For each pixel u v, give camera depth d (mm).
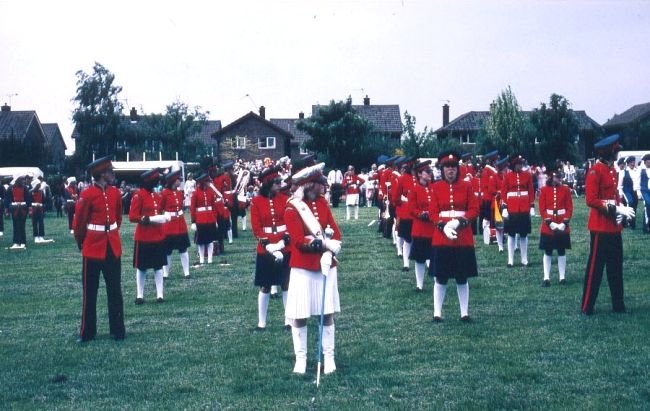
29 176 27891
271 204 11312
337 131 58969
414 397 7906
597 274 11445
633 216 11453
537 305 12359
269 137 81188
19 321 12719
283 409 7695
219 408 7793
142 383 8758
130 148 76938
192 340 10836
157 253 14078
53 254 23375
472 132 86875
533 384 8203
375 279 15672
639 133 71625
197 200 18719
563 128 62000
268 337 10859
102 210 11062
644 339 9859
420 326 11102
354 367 9102
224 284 15828
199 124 78125
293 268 8945
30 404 8117
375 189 39188
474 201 11445
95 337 11250
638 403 7500
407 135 58531
